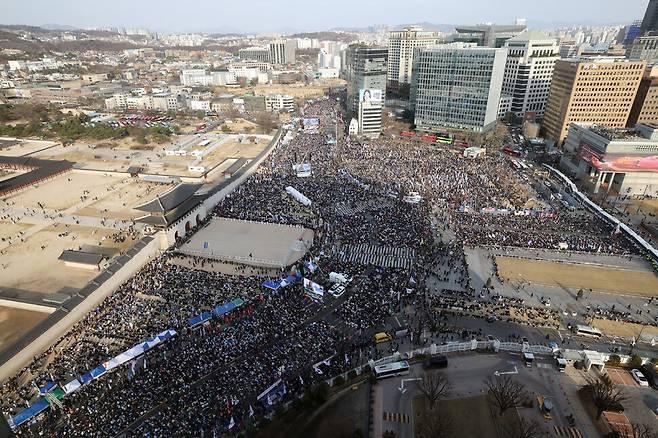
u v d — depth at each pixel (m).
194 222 168.62
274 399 81.69
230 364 91.12
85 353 96.94
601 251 144.38
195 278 127.56
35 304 116.06
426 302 115.25
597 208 170.25
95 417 78.06
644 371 90.19
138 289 121.62
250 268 137.25
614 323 108.94
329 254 140.00
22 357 96.69
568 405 82.44
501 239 150.25
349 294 119.25
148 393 83.25
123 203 191.00
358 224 160.00
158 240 150.00
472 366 92.44
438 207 176.25
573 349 98.69
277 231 162.75
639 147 190.38
